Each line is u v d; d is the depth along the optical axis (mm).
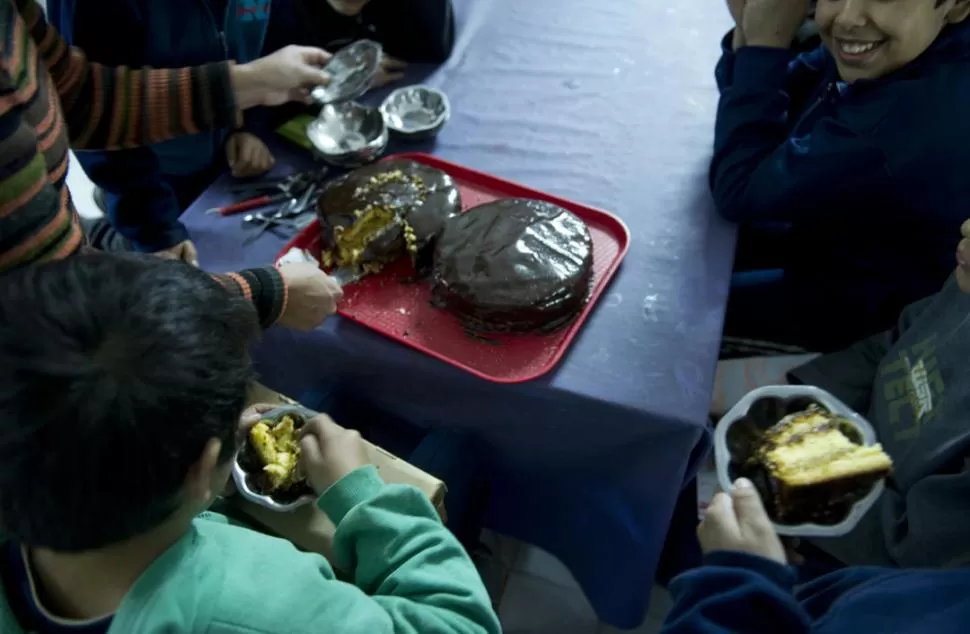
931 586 716
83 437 433
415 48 1365
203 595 514
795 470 890
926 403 958
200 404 464
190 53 1181
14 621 529
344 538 716
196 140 1258
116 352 444
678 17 1447
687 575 733
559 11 1474
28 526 466
